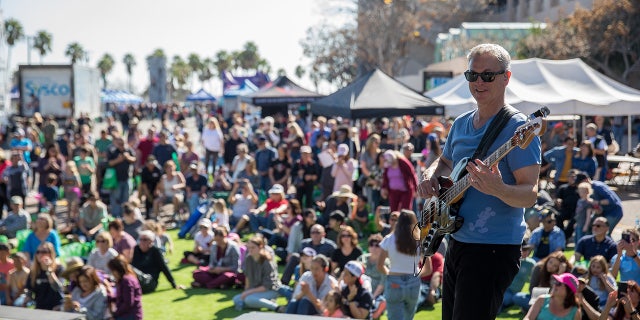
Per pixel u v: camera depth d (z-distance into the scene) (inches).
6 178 677.3
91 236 553.3
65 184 641.0
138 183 741.3
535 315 280.4
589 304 278.2
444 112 626.5
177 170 745.0
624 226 540.7
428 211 111.5
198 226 600.7
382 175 523.5
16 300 372.2
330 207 545.6
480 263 106.2
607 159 685.9
